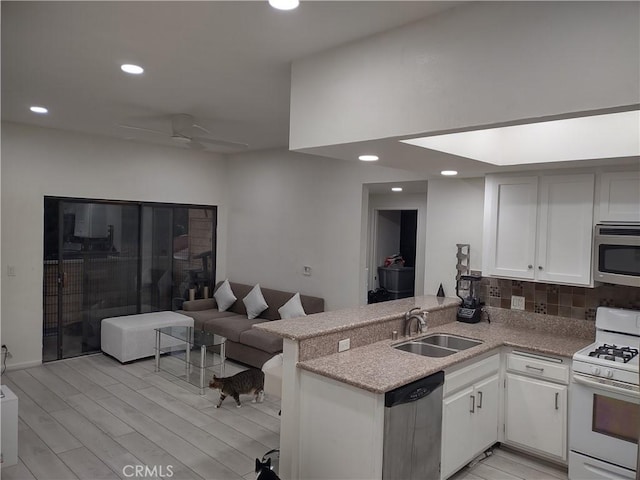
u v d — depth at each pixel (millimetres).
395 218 7531
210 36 2506
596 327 3375
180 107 4094
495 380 3418
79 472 3098
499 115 1975
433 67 2189
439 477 2869
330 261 5613
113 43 2641
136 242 6137
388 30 2363
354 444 2561
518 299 3982
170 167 6359
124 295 6059
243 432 3752
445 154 2928
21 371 5078
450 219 4461
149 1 2127
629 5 1668
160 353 5711
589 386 2934
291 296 5844
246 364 5371
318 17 2240
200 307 6480
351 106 2529
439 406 2834
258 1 2100
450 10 2127
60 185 5348
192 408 4207
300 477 2875
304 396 2846
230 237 6988
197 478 3062
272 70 3039
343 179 5461
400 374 2629
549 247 3514
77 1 2137
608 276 3150
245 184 6730
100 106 4121
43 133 5191
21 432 3648
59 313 5492
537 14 1873
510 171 3686
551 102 1840
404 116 2297
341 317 3393
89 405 4211
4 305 5004
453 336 3680
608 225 3162
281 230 6215
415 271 6527
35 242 5199
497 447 3568
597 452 2912
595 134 2973
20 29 2461
